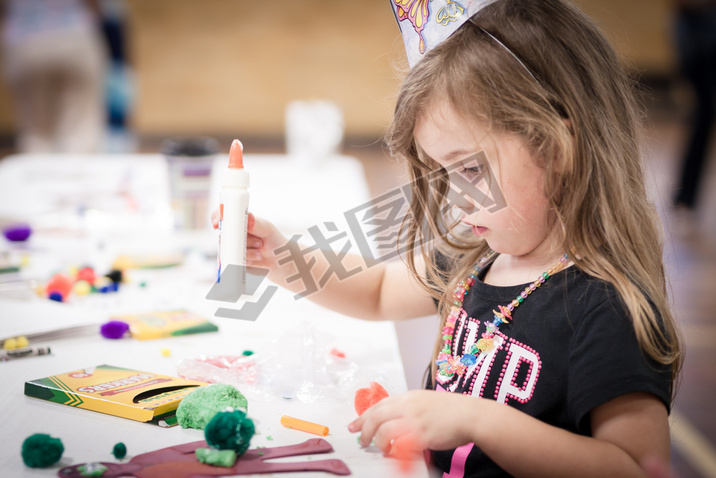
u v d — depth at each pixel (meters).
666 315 0.73
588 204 0.74
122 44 3.08
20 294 1.09
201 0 5.81
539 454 0.64
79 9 2.83
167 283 1.20
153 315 1.00
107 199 1.68
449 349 0.83
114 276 1.18
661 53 6.06
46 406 0.72
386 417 0.65
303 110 2.00
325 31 5.91
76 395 0.72
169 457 0.62
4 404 0.73
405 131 0.79
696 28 3.58
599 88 0.75
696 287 2.71
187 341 0.94
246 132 6.07
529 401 0.73
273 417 0.72
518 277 0.81
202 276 1.24
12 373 0.81
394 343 0.95
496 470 0.73
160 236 1.49
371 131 6.03
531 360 0.74
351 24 5.90
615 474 0.63
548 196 0.73
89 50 2.88
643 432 0.65
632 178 0.78
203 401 0.68
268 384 0.80
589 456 0.64
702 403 1.86
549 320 0.74
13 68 2.86
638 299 0.69
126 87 3.12
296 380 0.80
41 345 0.91
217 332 0.98
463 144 0.73
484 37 0.74
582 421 0.69
